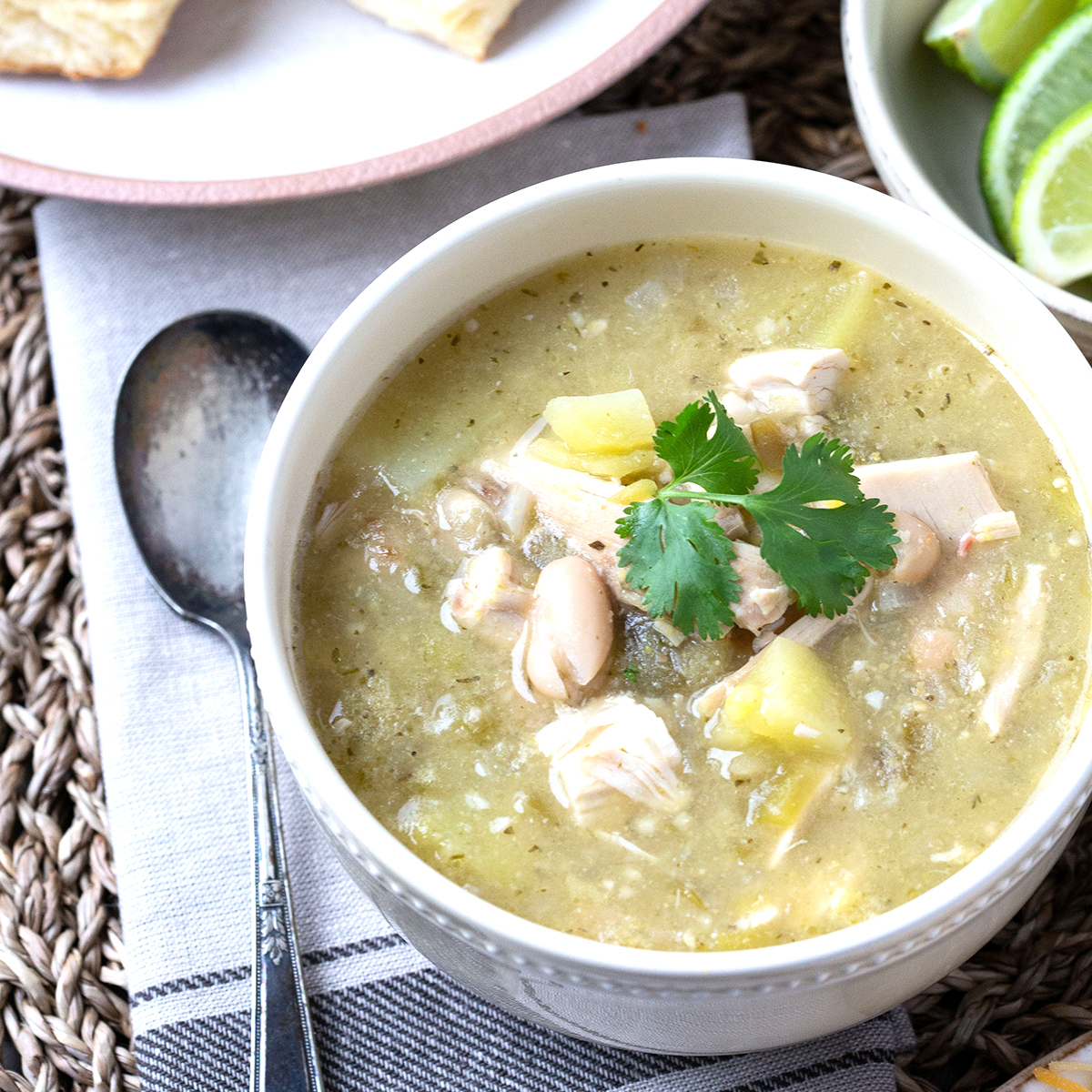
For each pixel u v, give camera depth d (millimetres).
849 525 442
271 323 525
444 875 434
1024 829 414
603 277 472
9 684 514
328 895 482
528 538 458
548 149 549
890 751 440
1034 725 440
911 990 437
